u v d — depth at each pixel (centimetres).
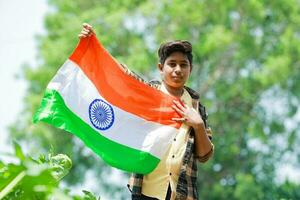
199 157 646
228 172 3481
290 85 3484
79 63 650
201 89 3419
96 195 412
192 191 636
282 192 2666
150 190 637
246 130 3512
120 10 3253
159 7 3266
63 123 625
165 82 665
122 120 650
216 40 3162
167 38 3275
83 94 641
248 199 3080
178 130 646
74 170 3384
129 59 3164
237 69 3444
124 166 639
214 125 3434
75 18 3281
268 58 3244
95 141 638
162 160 638
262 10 3356
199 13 3244
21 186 325
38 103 3153
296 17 3462
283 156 3562
